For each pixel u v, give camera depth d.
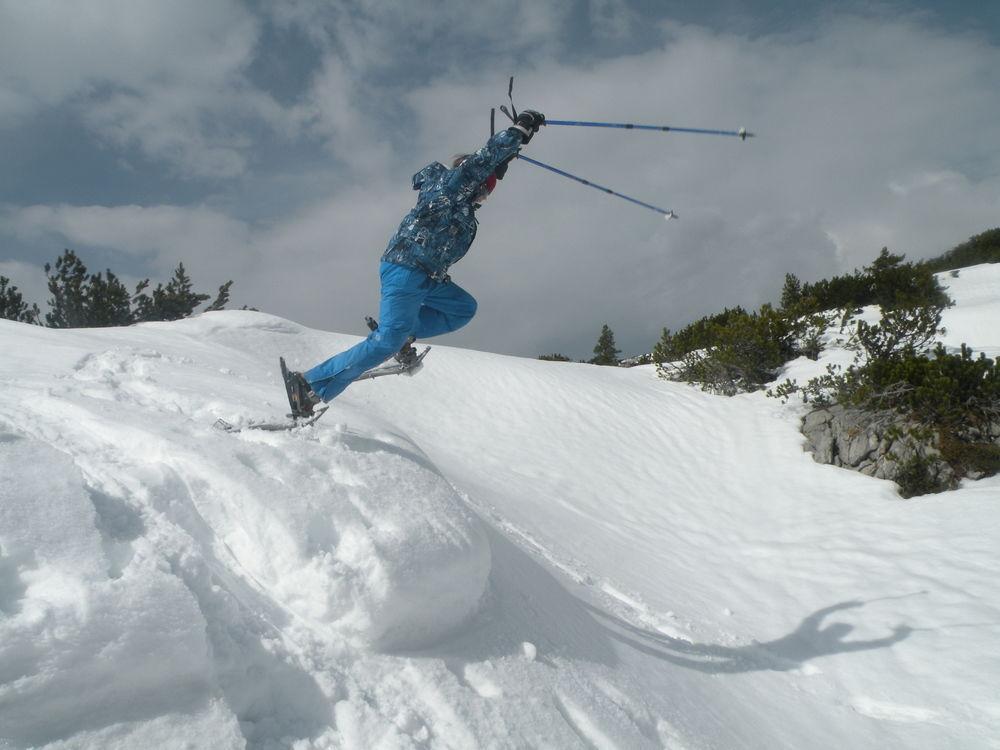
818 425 12.31
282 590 2.93
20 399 3.99
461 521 3.68
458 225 4.43
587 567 6.82
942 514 8.78
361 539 3.11
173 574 2.50
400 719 2.63
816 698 5.20
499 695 3.06
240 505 3.12
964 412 10.53
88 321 22.03
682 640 5.62
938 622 6.18
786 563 8.30
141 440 3.50
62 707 1.92
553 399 14.55
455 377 14.94
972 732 4.64
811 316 16.58
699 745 3.68
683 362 17.72
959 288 20.38
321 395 4.53
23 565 2.17
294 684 2.56
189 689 2.21
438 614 3.22
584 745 3.08
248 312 14.34
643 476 11.82
